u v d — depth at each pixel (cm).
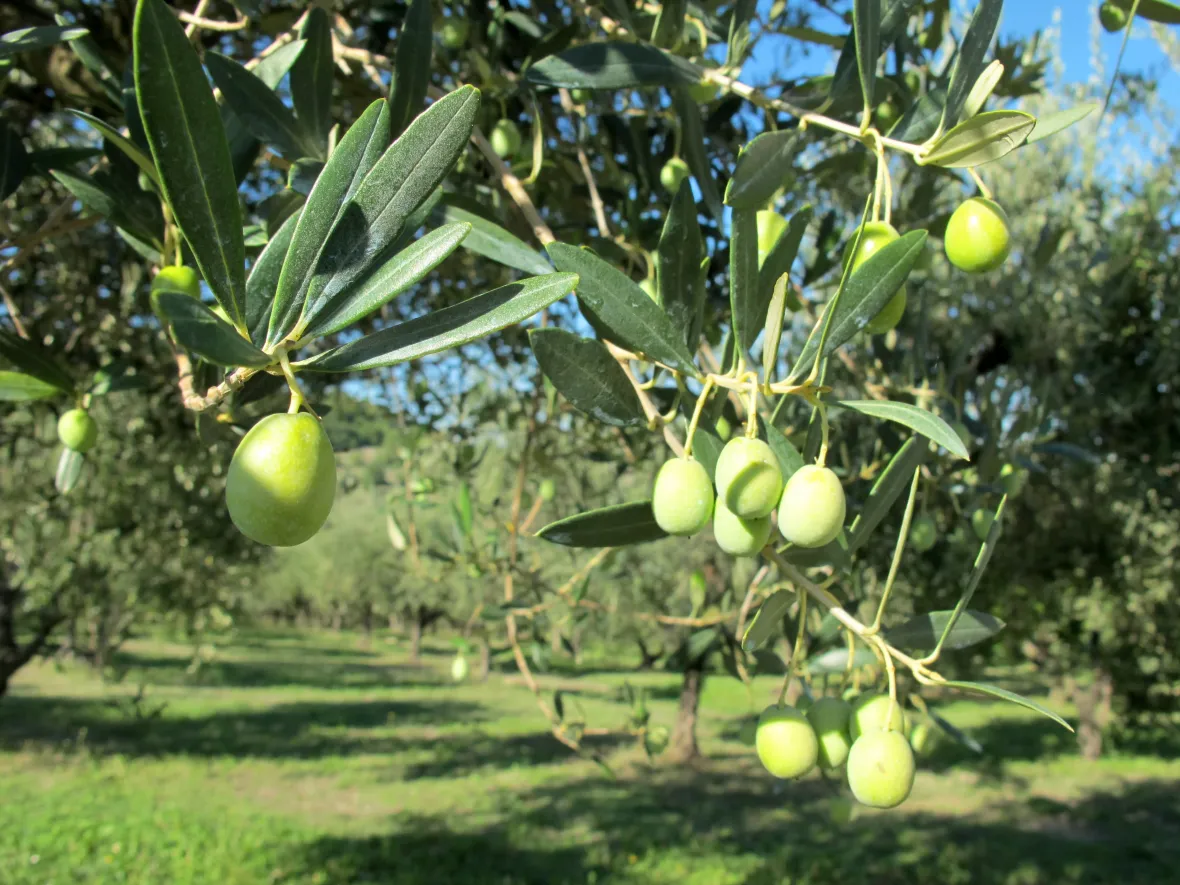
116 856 943
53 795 1221
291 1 241
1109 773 1523
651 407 108
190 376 132
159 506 613
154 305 60
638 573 508
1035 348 403
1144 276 490
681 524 100
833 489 95
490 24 220
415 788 1402
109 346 342
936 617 115
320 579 3897
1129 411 437
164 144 71
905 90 184
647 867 972
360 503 3834
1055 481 455
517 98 231
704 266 112
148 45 69
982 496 257
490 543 393
